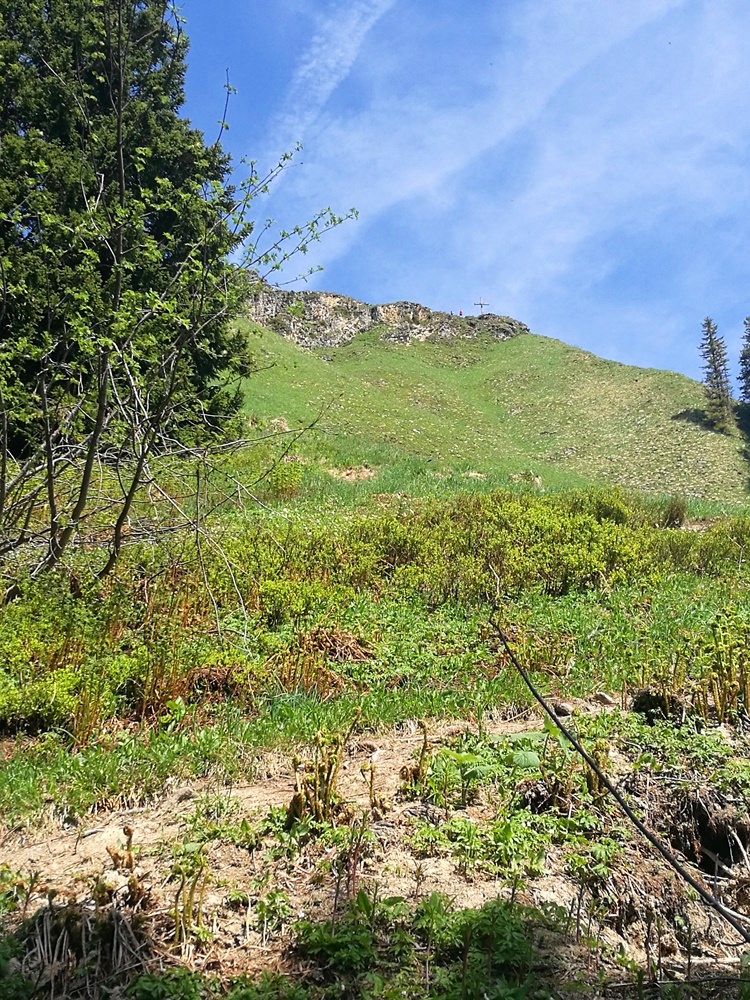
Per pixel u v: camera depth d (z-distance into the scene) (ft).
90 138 28.86
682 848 15.12
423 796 15.33
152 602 27.63
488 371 230.27
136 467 25.85
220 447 27.94
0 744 18.45
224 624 26.73
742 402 179.63
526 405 200.54
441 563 35.45
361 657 25.30
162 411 24.70
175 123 53.26
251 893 12.14
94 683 20.33
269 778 16.81
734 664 21.63
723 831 15.33
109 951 10.69
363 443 101.24
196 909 11.36
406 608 30.60
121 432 25.50
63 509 26.61
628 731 18.17
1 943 10.43
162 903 11.75
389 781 16.20
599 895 12.84
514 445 166.20
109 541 29.25
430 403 183.93
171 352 25.14
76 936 10.71
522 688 21.72
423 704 20.67
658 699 20.51
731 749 17.88
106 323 23.25
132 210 23.45
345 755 17.93
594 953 11.32
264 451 65.26
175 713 19.69
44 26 50.67
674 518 58.75
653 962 11.41
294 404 120.47
